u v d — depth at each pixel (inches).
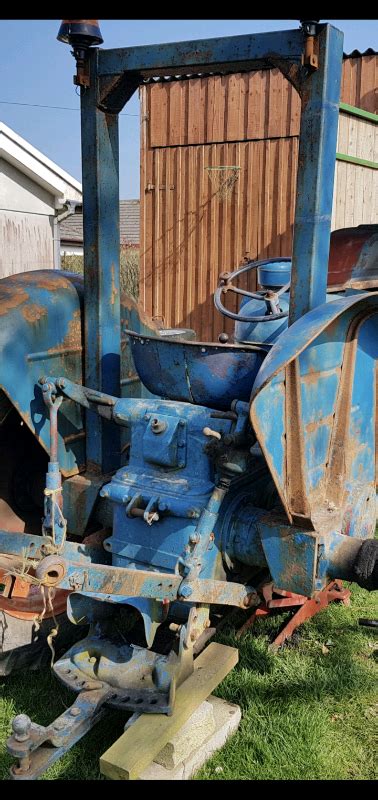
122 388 125.3
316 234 94.4
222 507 102.0
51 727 90.8
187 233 317.4
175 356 100.7
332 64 90.6
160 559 100.5
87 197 111.1
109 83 106.6
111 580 90.6
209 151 305.1
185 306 323.6
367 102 302.7
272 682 118.3
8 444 121.1
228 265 310.0
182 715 94.0
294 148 285.4
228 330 313.9
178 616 106.6
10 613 111.3
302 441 93.6
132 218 914.1
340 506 108.1
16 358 102.8
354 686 118.3
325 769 99.3
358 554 95.8
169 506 97.1
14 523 123.5
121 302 125.6
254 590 105.0
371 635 134.2
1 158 250.8
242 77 290.7
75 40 105.0
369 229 177.8
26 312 105.1
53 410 101.7
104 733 106.0
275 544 96.3
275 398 89.4
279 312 124.2
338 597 142.9
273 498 115.2
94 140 109.0
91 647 105.0
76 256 543.5
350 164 261.1
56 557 87.0
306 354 96.3
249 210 300.5
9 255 259.3
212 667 102.2
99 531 116.3
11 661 113.0
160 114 312.5
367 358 115.2
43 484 123.7
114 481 104.0
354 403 112.8
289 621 131.8
